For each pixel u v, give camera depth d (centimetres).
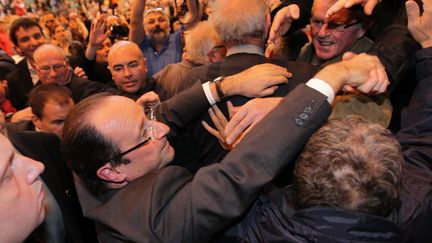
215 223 78
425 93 97
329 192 67
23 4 649
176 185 90
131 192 90
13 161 72
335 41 138
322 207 68
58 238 113
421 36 102
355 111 116
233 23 124
